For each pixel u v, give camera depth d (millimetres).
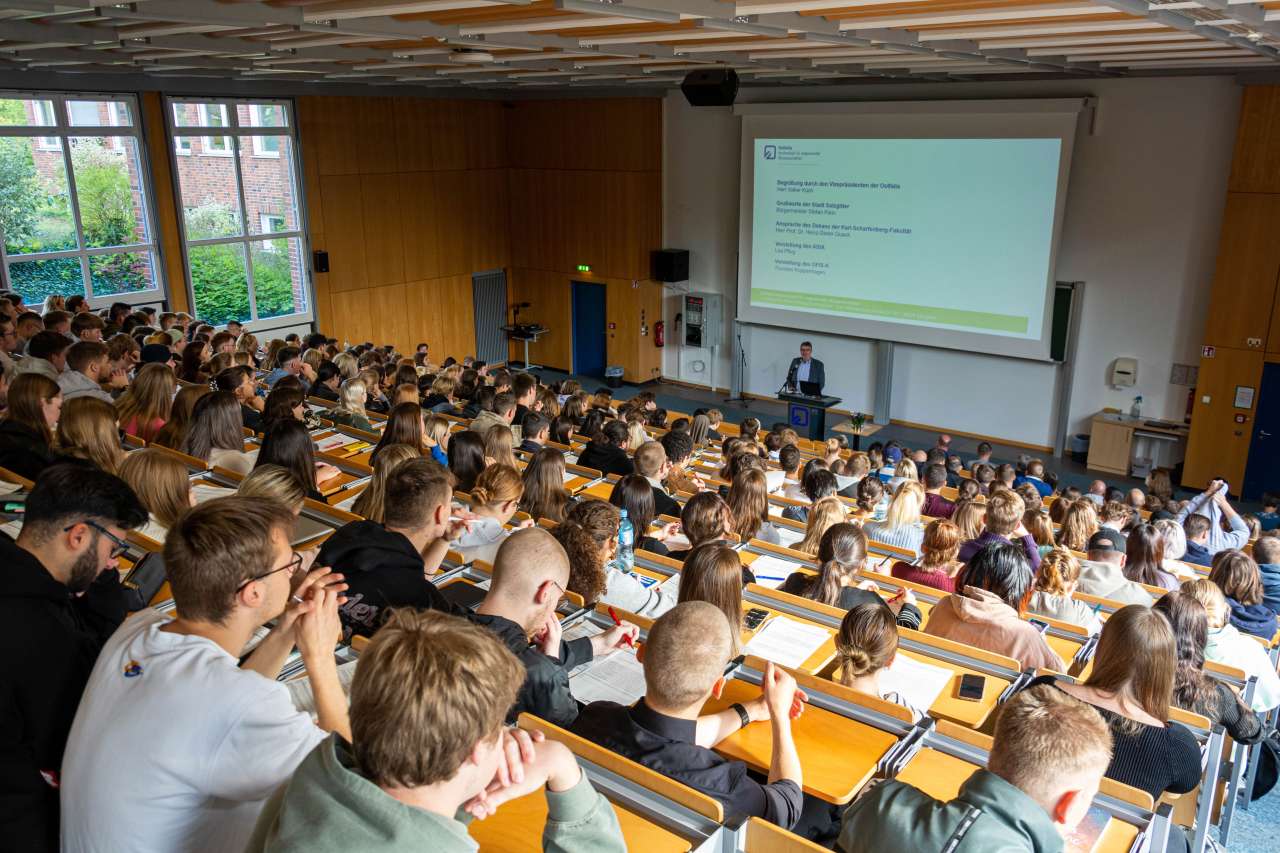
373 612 2797
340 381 9633
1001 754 1968
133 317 10359
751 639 3588
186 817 1583
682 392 17422
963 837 1864
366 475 5895
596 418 8945
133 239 13445
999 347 13828
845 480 8445
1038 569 4840
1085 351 13359
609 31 7812
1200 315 12359
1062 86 12711
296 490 3564
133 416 6008
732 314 16906
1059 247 13062
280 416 6559
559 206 17969
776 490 7816
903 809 1992
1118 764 2922
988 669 3504
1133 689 2957
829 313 15406
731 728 2697
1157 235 12477
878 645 3035
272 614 1849
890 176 14250
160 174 13445
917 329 14547
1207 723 3213
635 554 4512
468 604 3195
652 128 16656
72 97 12414
